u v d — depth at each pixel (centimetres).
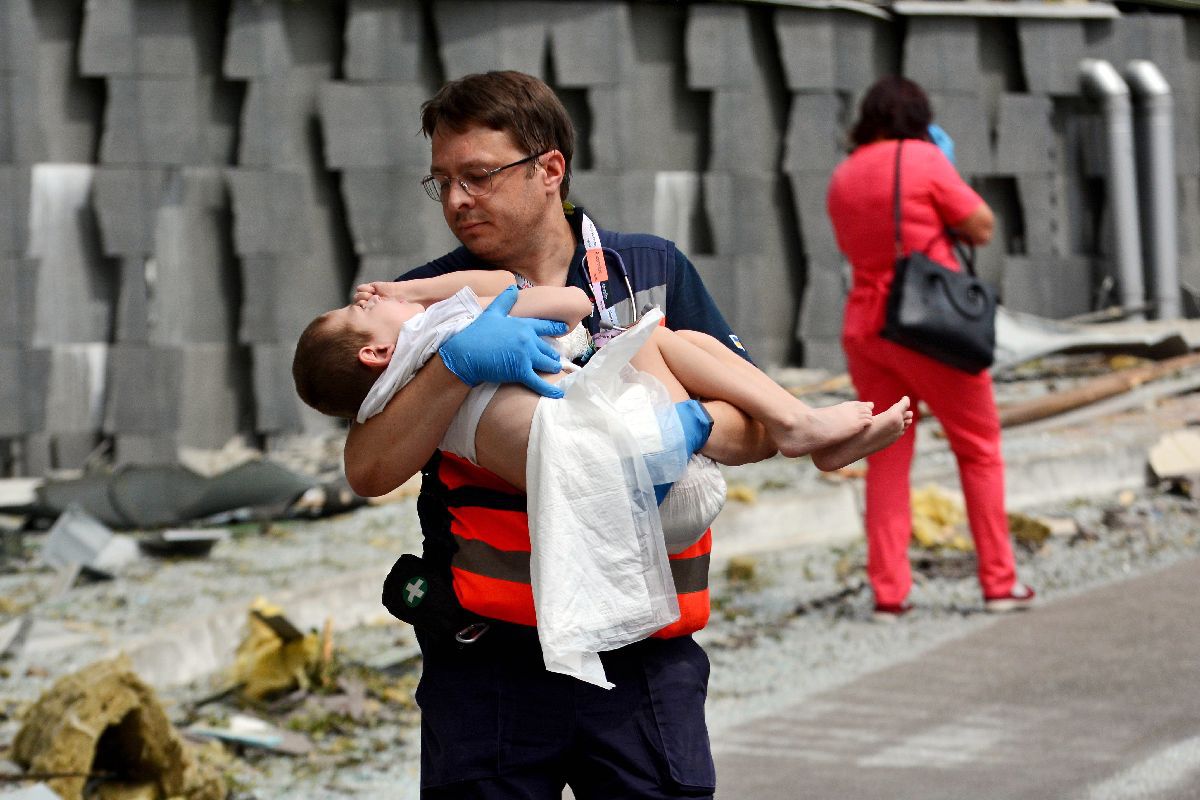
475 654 471
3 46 1675
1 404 1675
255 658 961
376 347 458
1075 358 2200
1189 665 996
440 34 1881
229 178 1773
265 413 1783
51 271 1708
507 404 448
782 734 904
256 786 812
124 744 768
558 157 496
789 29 2091
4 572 1270
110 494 1434
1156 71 2370
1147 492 1595
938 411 1133
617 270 507
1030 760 833
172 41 1739
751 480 1558
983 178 2306
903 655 1064
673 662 479
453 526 468
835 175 1130
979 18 2275
